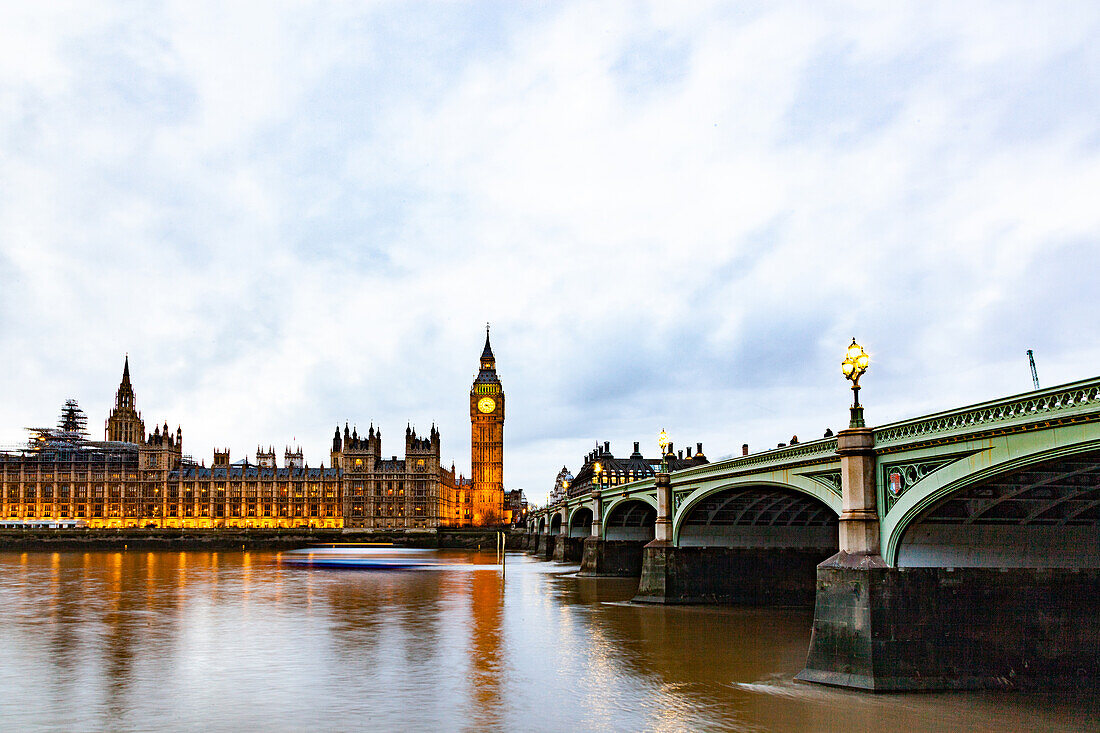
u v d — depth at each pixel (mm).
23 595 84375
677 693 38844
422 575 113188
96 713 35719
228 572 121375
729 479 57312
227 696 38688
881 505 38438
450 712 35812
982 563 38062
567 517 148750
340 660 47281
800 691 38094
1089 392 28656
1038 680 37281
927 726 32406
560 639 54062
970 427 33281
